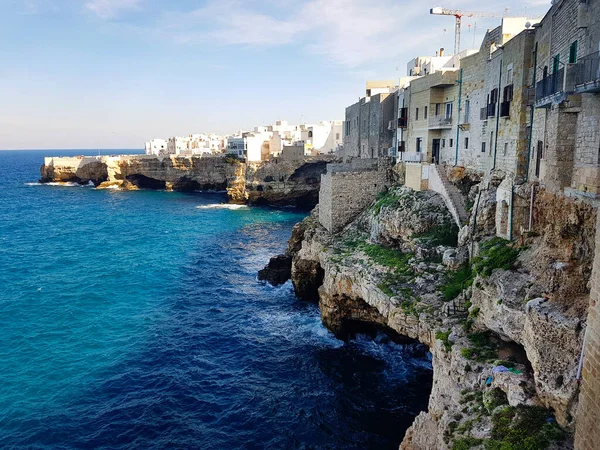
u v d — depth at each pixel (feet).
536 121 73.00
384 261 105.19
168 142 532.73
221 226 248.32
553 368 46.32
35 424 75.66
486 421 48.93
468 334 67.15
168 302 131.23
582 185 52.24
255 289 144.46
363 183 143.13
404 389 87.71
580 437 37.88
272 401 83.92
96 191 407.23
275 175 322.14
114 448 71.41
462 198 110.42
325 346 105.19
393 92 172.76
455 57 175.94
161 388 87.15
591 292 36.65
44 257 179.73
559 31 64.44
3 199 354.54
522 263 64.75
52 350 100.53
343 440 74.13
